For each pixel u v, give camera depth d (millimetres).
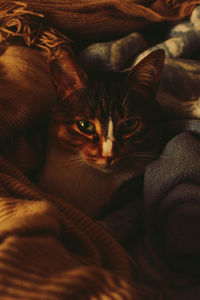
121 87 497
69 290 298
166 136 530
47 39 598
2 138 479
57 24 618
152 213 451
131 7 602
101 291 309
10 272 304
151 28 668
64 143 498
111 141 475
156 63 489
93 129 483
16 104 491
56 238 358
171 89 551
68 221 389
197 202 420
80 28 622
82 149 489
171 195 431
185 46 601
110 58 587
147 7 634
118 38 644
